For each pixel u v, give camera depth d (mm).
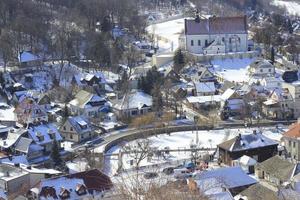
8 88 166625
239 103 151250
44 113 139875
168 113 148000
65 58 193250
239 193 86500
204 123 142750
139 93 156625
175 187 40250
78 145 127938
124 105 149375
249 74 183500
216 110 155000
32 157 119375
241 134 120625
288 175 95875
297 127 119188
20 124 135375
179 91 163625
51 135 124750
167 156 117750
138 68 190250
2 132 131125
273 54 199625
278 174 97062
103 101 152875
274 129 138875
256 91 158625
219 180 84000
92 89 168375
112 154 121125
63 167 110125
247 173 103562
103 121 147125
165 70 184375
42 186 90375
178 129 139000
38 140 122750
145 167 106812
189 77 181375
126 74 176125
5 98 163500
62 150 123875
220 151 116312
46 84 175250
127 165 110625
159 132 137500
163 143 128750
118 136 133875
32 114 137500
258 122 143875
